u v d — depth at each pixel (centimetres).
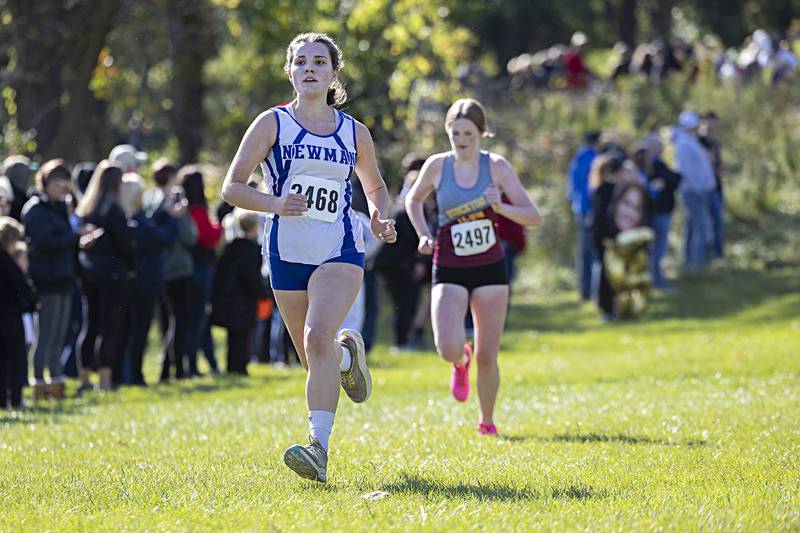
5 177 3086
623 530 1206
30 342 3219
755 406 2278
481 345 2045
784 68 8444
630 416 2212
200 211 3412
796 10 13112
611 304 5131
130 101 7075
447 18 7175
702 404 2353
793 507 1321
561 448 1830
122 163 3256
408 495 1423
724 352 3528
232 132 7338
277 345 3819
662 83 8450
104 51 6356
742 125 7694
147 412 2639
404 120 7119
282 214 1498
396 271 3988
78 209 3019
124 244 2986
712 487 1448
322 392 1528
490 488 1466
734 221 6900
